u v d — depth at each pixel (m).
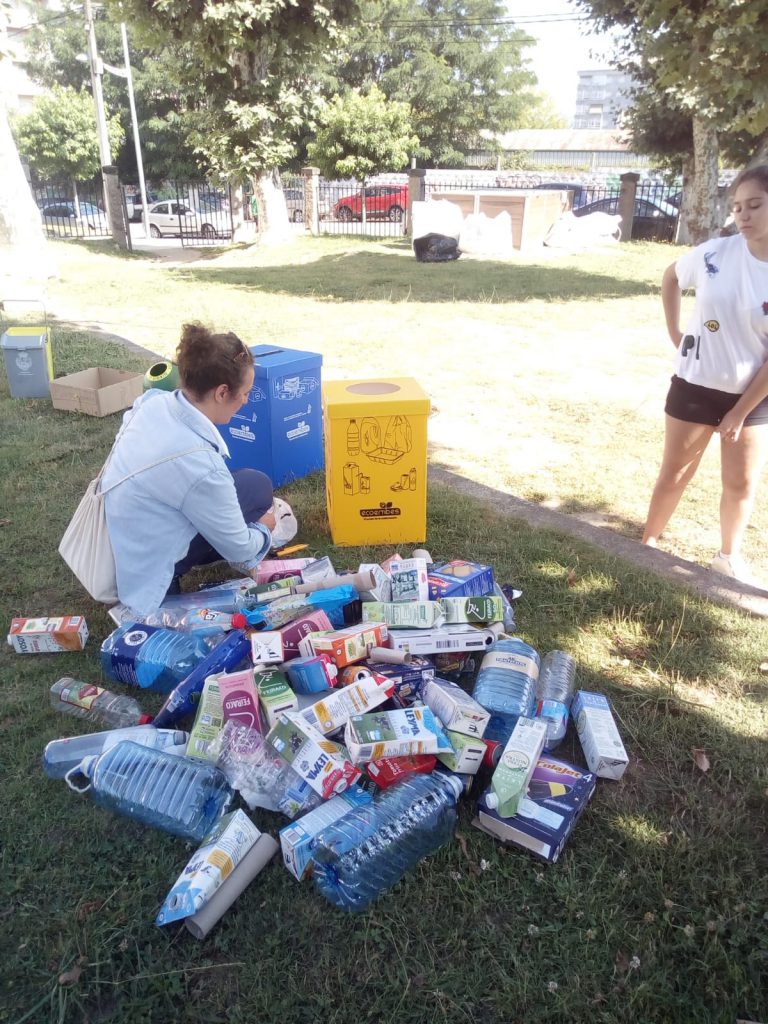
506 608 3.42
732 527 4.14
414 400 3.91
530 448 6.11
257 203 22.02
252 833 2.30
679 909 2.20
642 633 3.49
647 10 8.81
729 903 2.22
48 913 2.17
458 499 4.79
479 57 45.03
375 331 10.06
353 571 3.89
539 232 20.95
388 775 2.46
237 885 2.19
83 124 40.03
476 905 2.19
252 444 4.75
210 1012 1.94
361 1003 1.96
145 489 3.14
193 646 3.08
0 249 14.43
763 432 3.83
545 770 2.58
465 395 7.42
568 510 5.05
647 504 5.17
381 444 3.97
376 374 8.03
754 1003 2.00
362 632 2.94
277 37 18.89
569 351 9.27
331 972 2.02
